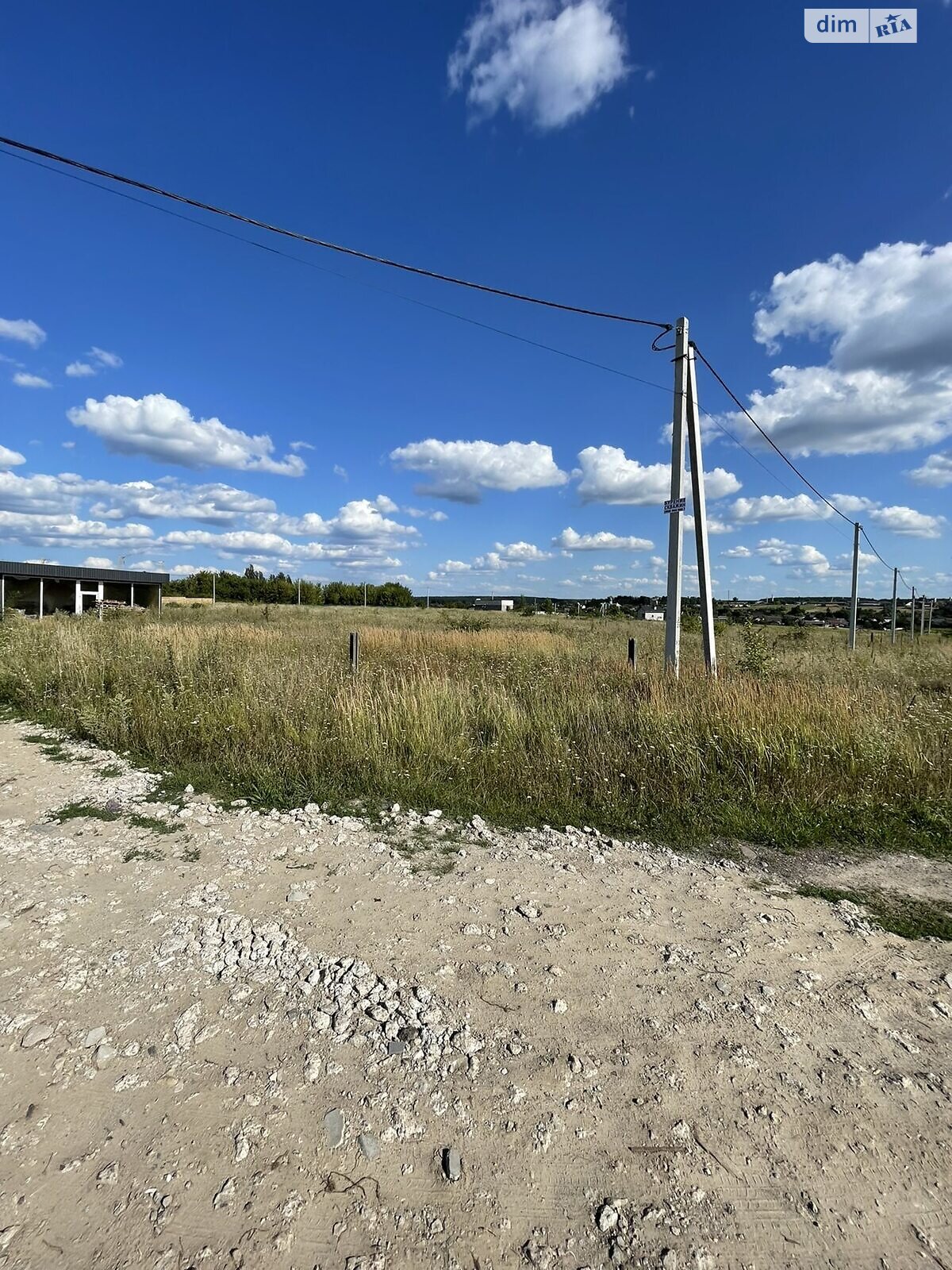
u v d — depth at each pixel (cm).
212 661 979
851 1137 203
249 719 687
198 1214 172
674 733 601
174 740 656
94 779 570
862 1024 258
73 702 841
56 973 282
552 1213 176
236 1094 215
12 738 727
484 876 396
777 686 729
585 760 589
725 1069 231
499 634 1930
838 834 472
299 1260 161
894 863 427
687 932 331
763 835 469
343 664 992
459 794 543
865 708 659
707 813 505
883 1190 185
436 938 319
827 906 363
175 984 276
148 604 4253
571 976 289
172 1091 215
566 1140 200
